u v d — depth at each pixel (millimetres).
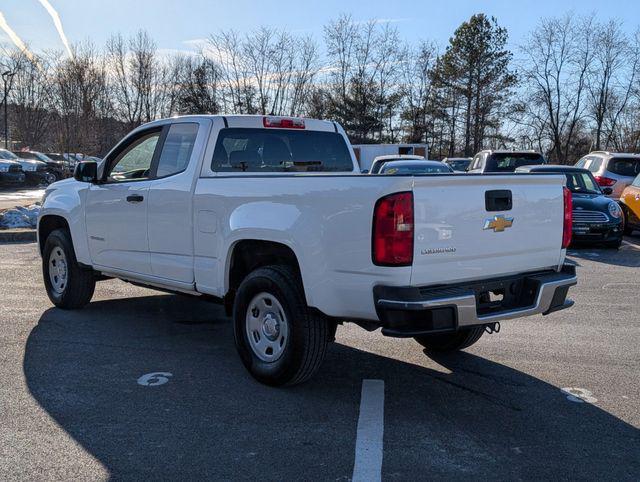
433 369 5328
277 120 5883
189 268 5418
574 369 5363
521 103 51219
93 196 6453
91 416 4219
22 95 36469
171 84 50219
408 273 4004
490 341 6203
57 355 5492
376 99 55062
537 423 4238
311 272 4363
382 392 4750
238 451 3744
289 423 4156
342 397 4645
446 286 4242
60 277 7164
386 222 3973
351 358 5605
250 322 4926
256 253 4992
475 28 55000
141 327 6465
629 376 5199
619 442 3971
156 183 5707
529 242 4652
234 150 5586
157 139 5992
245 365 4969
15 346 5727
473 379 5090
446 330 4055
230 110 51844
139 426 4070
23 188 29750
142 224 5859
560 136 49688
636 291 8781
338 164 6328
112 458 3635
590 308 7688
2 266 9867
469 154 56375
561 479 3486
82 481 3375
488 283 4453
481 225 4328
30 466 3525
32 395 4566
